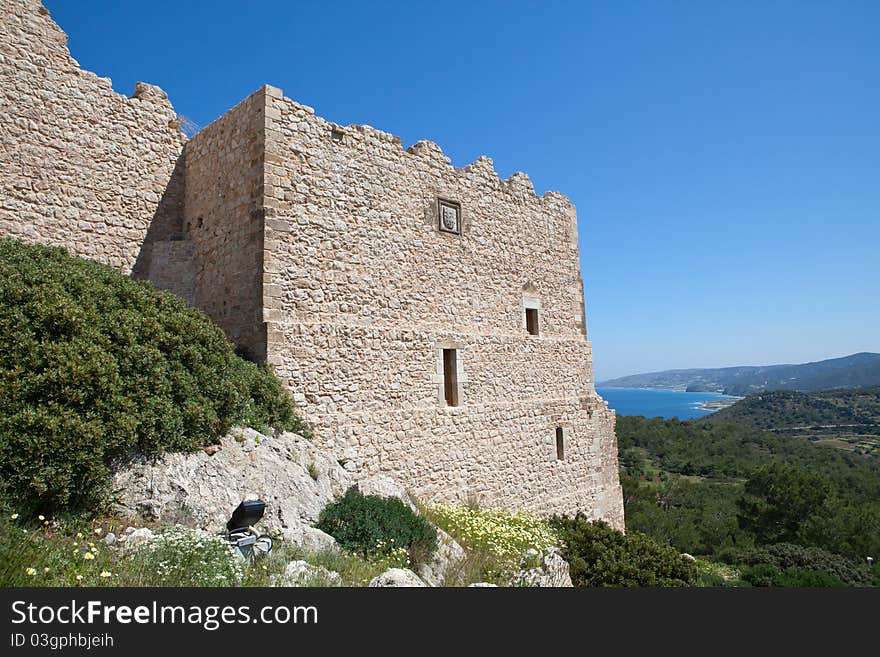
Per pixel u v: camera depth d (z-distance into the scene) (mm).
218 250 12203
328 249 11992
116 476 6828
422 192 14141
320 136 12172
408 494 11797
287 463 9180
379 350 12555
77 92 12625
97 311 7844
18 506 5781
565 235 18688
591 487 18188
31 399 6375
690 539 44062
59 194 12164
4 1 11820
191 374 8336
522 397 16188
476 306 15211
